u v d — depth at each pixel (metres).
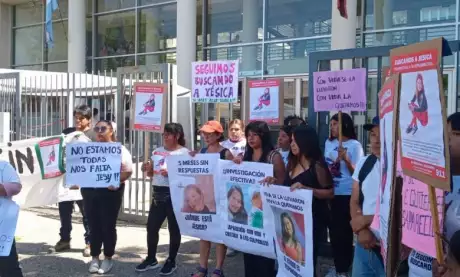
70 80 9.92
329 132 5.95
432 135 2.20
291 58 13.20
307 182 4.14
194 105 13.13
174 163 4.95
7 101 10.09
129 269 5.88
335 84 5.74
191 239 7.30
